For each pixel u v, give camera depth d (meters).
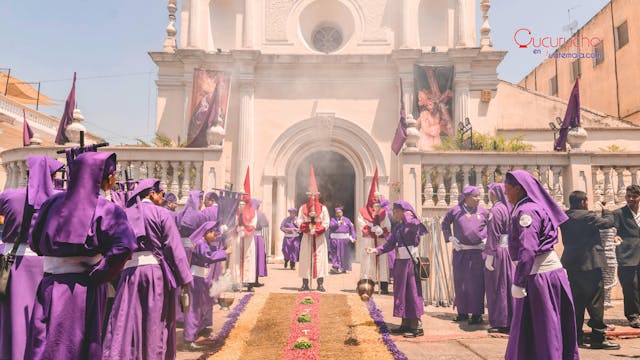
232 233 7.64
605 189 8.71
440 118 15.30
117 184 4.46
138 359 3.41
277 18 16.50
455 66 15.57
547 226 3.61
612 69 20.89
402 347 5.08
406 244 5.65
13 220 3.94
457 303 6.44
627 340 5.51
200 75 15.37
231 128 15.66
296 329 5.59
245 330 5.55
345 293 8.34
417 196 9.12
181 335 5.55
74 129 9.45
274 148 15.56
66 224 2.71
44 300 2.69
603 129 16.33
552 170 8.95
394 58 15.51
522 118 16.77
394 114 15.73
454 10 16.39
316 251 8.63
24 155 9.50
